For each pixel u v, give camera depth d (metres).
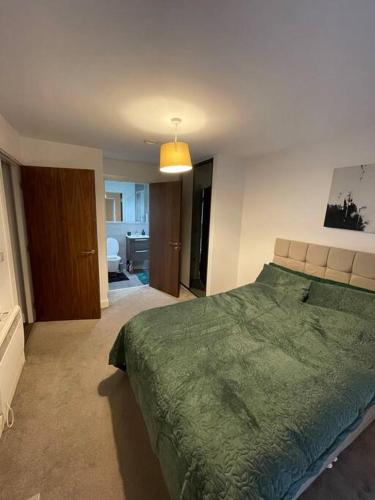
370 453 1.46
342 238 2.40
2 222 1.92
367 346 1.59
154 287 4.42
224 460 0.89
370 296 1.96
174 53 1.16
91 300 3.11
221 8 0.89
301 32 1.00
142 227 5.80
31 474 1.32
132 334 1.81
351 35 1.00
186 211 4.32
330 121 1.98
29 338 2.63
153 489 1.27
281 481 0.87
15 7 0.89
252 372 1.35
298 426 1.02
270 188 3.16
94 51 1.15
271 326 1.87
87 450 1.46
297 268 2.77
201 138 2.53
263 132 2.30
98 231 3.33
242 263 3.72
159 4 0.88
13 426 1.59
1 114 1.95
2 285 1.93
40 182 2.71
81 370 2.15
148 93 1.57
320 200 2.58
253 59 1.19
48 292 2.96
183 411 1.11
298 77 1.34
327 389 1.23
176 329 1.79
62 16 0.94
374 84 1.39
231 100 1.64
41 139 2.70
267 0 0.85
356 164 2.26
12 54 1.18
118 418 1.69
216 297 2.40
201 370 1.36
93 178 2.87
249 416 1.06
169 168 1.97
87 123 2.14
